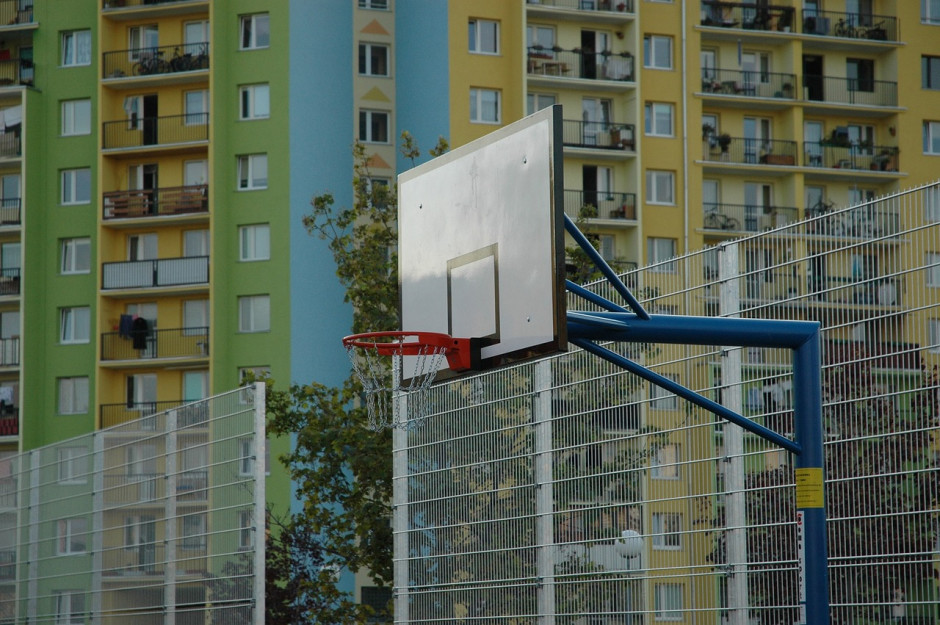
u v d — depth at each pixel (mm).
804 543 9820
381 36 59938
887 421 10008
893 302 10055
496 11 61500
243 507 15727
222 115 59469
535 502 13328
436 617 14766
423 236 10906
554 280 9180
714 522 11328
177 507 17281
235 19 59844
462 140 59781
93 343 60750
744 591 10969
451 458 14680
